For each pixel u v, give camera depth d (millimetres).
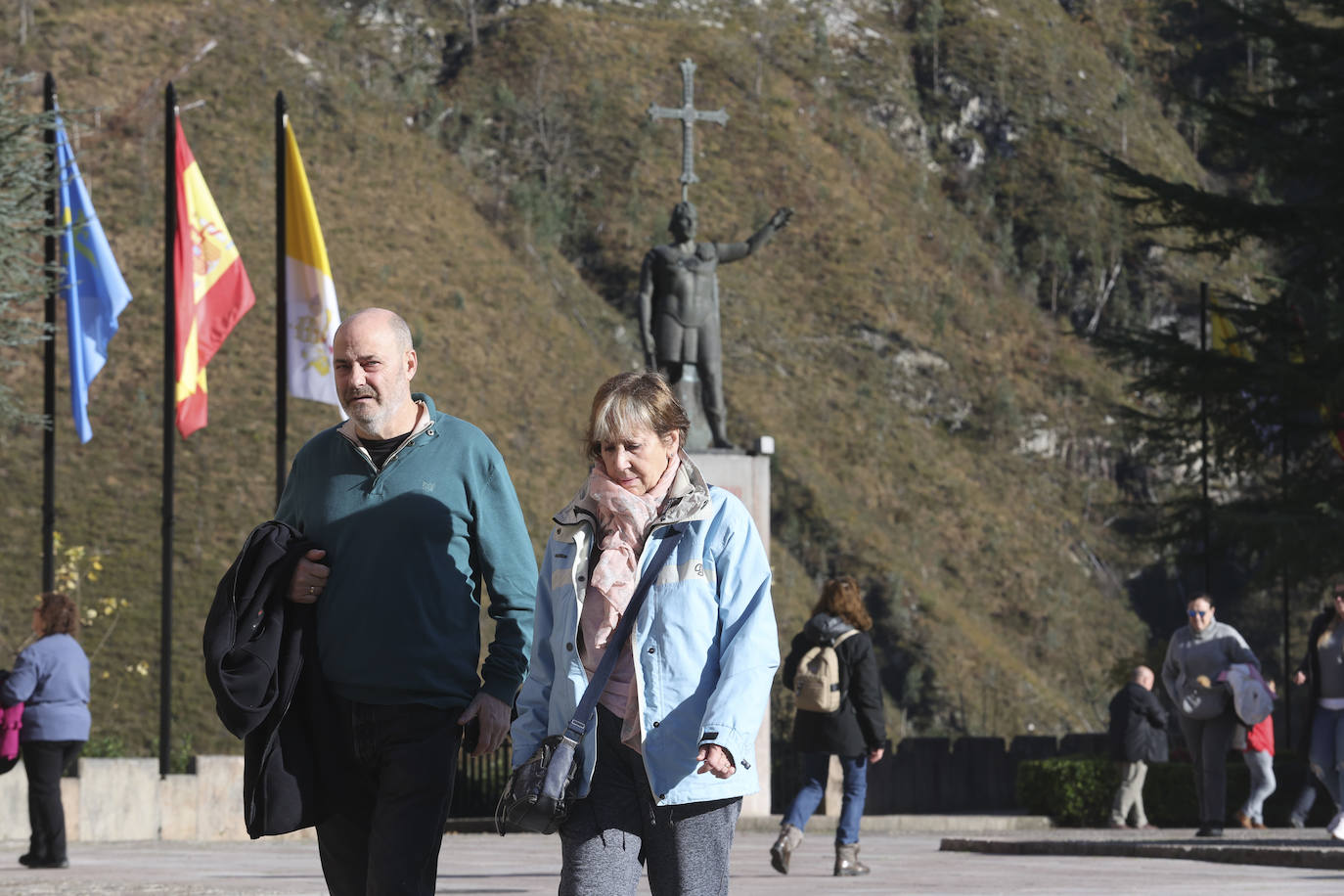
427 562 8133
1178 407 44250
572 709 7242
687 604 7211
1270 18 43156
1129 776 32688
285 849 25219
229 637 7898
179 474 152750
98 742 36281
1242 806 32125
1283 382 39188
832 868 19641
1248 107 43938
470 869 19656
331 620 8102
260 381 166375
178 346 31594
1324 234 41438
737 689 6980
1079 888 15930
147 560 141750
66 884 16078
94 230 30359
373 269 196375
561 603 7402
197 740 118000
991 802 44219
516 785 7086
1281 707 62406
